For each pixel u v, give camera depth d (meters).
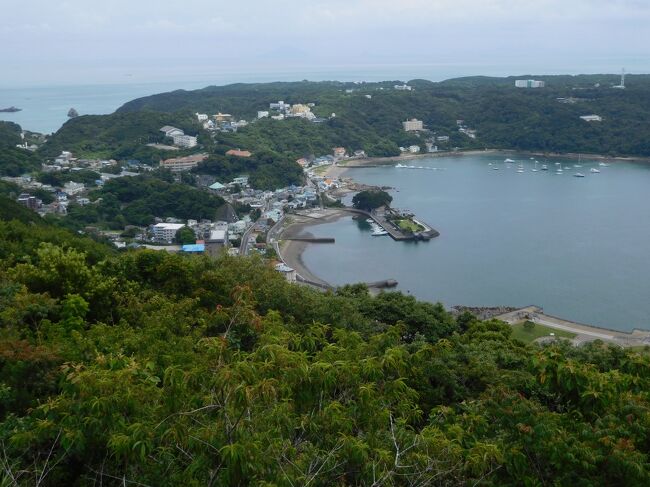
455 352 18.88
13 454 8.80
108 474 8.29
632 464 8.28
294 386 8.66
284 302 21.98
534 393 11.88
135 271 22.48
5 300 15.51
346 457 8.09
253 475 7.36
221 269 23.25
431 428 9.53
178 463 8.27
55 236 29.20
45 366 11.62
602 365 18.89
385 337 11.00
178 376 8.24
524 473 8.83
